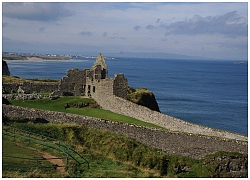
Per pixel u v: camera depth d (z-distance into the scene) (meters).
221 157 32.78
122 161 30.22
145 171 28.73
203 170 31.98
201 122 72.06
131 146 32.19
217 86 157.38
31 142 28.81
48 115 33.62
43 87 50.22
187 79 193.25
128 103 41.66
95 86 47.53
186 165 32.09
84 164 26.66
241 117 79.75
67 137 31.78
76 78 50.09
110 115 41.66
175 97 110.62
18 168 23.03
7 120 32.25
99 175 24.66
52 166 24.34
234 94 128.00
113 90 44.19
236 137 34.69
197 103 99.38
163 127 38.12
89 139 32.25
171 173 31.22
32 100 44.34
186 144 33.75
